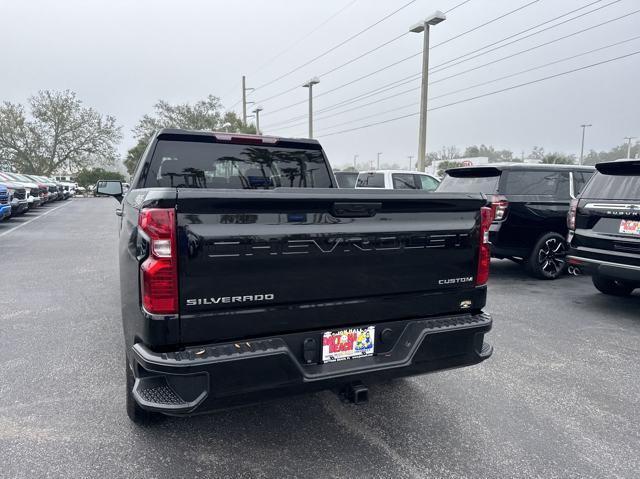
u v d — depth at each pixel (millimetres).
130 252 2490
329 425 3125
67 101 54219
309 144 4648
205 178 4344
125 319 2748
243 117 54938
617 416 3309
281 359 2354
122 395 3490
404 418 3232
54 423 3078
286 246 2393
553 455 2822
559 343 4773
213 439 2932
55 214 20453
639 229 5281
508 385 3777
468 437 3002
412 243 2762
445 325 2838
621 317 5699
